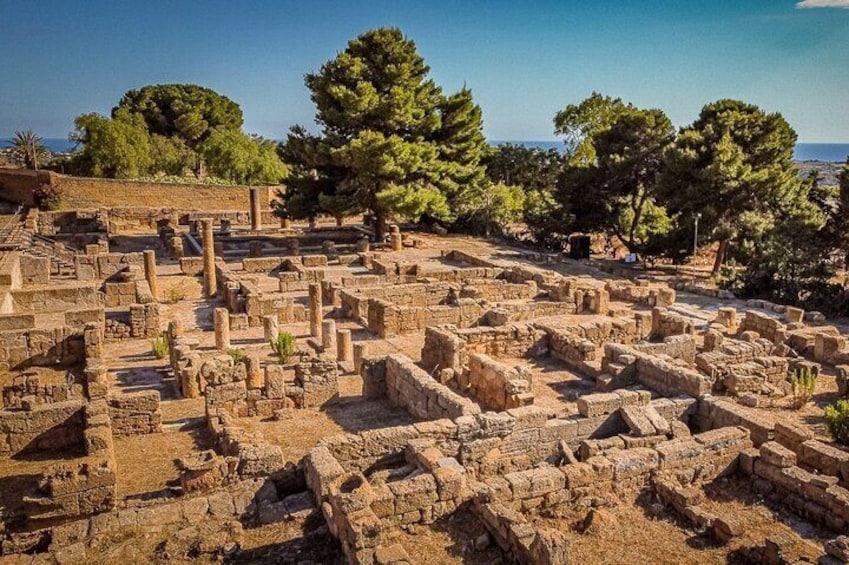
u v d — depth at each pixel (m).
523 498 12.12
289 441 16.81
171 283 39.47
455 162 57.69
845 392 19.58
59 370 23.05
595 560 10.81
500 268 42.28
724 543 11.35
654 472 13.21
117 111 88.12
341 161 49.72
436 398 17.09
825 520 12.00
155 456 16.11
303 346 26.09
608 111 78.75
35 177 65.56
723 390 20.25
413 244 55.97
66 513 12.86
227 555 10.63
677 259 46.19
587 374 21.98
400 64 51.88
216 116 97.31
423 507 11.42
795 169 46.03
